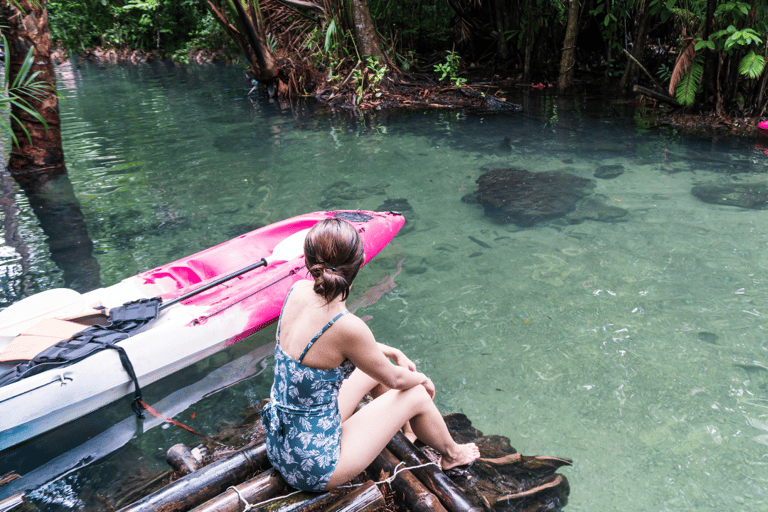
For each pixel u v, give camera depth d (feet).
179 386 11.12
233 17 36.19
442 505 7.29
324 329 6.16
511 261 15.60
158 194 21.08
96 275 14.94
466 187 21.06
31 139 23.49
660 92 34.17
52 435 9.89
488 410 10.15
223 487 7.43
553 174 21.91
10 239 17.30
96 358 10.26
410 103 35.91
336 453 6.68
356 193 20.66
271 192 21.01
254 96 40.81
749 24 27.53
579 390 10.61
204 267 13.75
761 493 8.23
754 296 13.47
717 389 10.50
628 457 9.01
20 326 11.12
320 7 40.47
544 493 8.16
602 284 14.26
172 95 42.01
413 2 43.96
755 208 18.38
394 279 14.80
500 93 37.78
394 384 6.89
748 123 28.45
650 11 33.83
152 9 63.77
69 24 68.33
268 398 10.77
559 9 41.39
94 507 8.24
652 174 21.86
